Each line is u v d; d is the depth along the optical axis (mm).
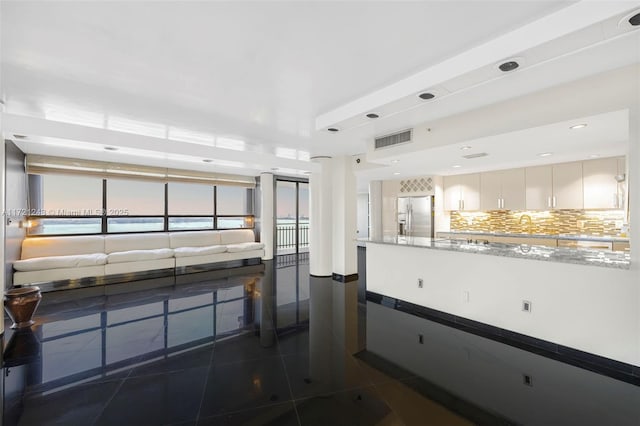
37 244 4781
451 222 6652
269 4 1494
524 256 2730
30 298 3139
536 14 1608
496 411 1768
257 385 2049
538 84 2350
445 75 2057
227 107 2939
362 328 3092
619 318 2232
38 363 2352
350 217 5375
